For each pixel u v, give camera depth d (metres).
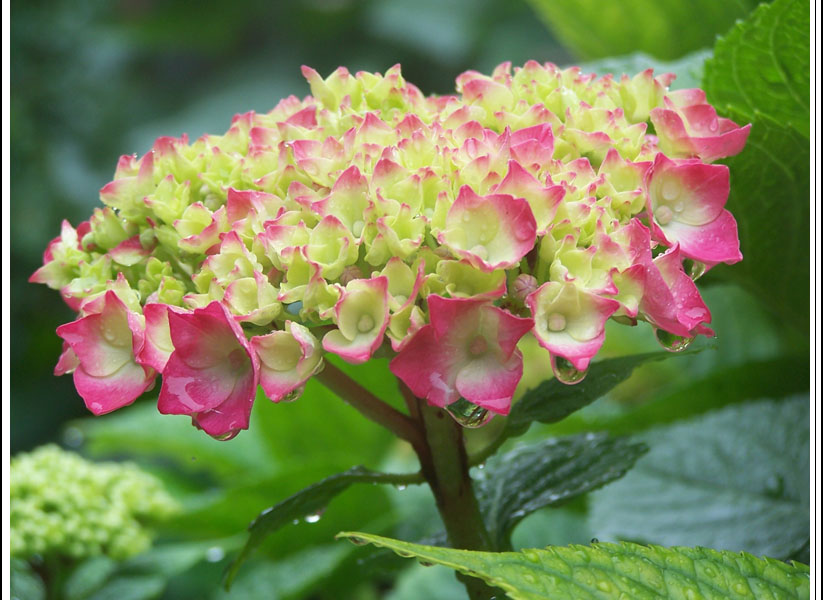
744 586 0.53
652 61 0.66
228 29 1.81
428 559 0.51
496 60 1.66
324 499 0.58
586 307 0.53
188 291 0.56
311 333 0.54
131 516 0.69
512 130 0.56
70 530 0.66
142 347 0.53
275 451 0.82
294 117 0.58
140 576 0.69
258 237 0.54
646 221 0.55
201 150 0.58
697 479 0.67
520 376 0.52
